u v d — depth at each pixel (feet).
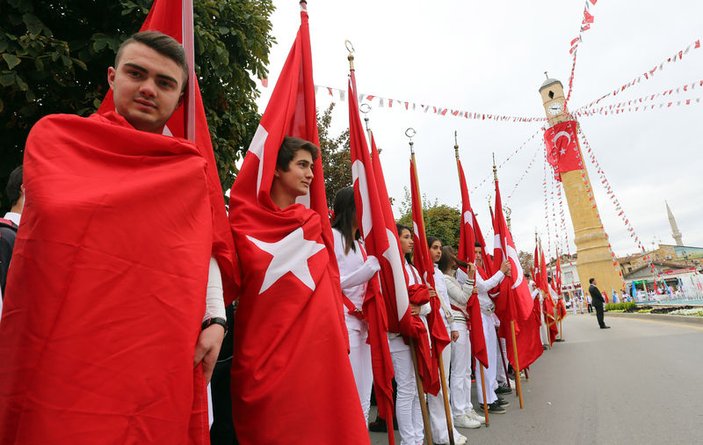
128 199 4.11
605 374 23.85
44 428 3.38
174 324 4.06
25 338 3.56
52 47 12.18
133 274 3.96
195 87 6.35
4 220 6.06
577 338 46.78
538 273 40.11
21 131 13.33
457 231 47.24
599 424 14.51
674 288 108.47
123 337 3.78
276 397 5.30
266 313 5.74
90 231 3.84
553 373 25.76
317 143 8.27
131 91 5.18
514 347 17.76
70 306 3.64
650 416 14.99
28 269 3.68
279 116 7.35
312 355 5.54
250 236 6.07
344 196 10.77
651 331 46.80
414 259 14.19
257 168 6.94
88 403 3.52
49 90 13.00
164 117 5.40
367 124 12.28
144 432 3.70
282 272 5.87
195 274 4.35
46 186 3.88
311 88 8.41
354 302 10.48
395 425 16.15
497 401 18.06
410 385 11.62
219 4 16.72
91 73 14.30
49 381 3.47
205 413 4.43
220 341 4.75
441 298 15.02
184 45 6.35
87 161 4.20
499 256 20.36
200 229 4.61
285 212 6.41
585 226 123.75
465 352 15.88
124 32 14.17
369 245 10.92
